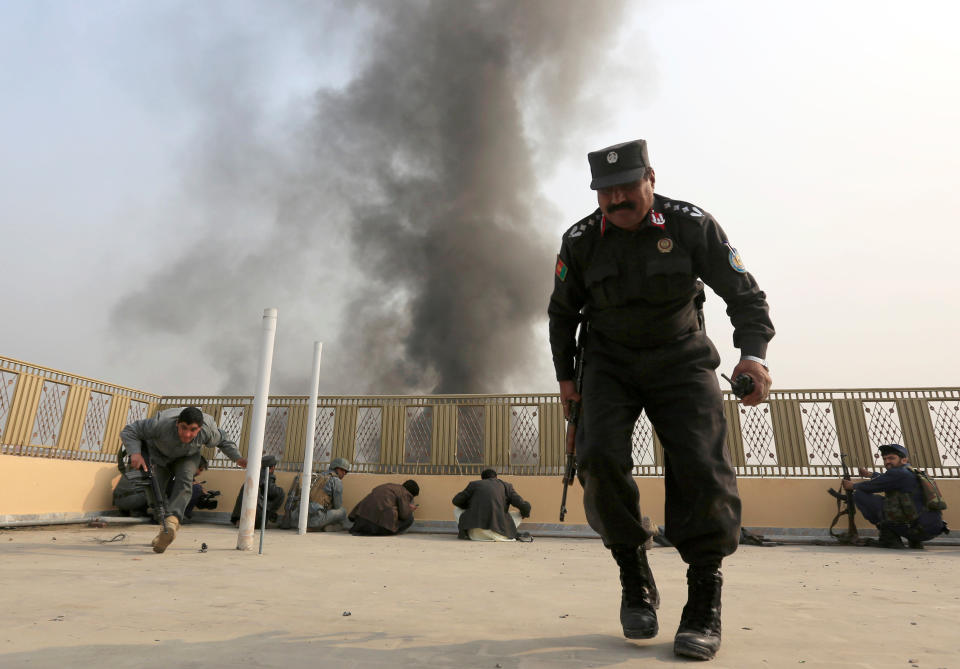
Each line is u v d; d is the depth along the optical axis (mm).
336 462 8812
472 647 1617
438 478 9156
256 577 3057
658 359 1752
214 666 1361
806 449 8320
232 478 9430
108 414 8758
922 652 1597
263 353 4852
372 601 2420
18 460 7363
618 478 1698
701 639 1516
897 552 6160
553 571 3842
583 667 1410
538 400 9328
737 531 1664
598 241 1790
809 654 1568
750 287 1717
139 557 3934
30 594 2342
